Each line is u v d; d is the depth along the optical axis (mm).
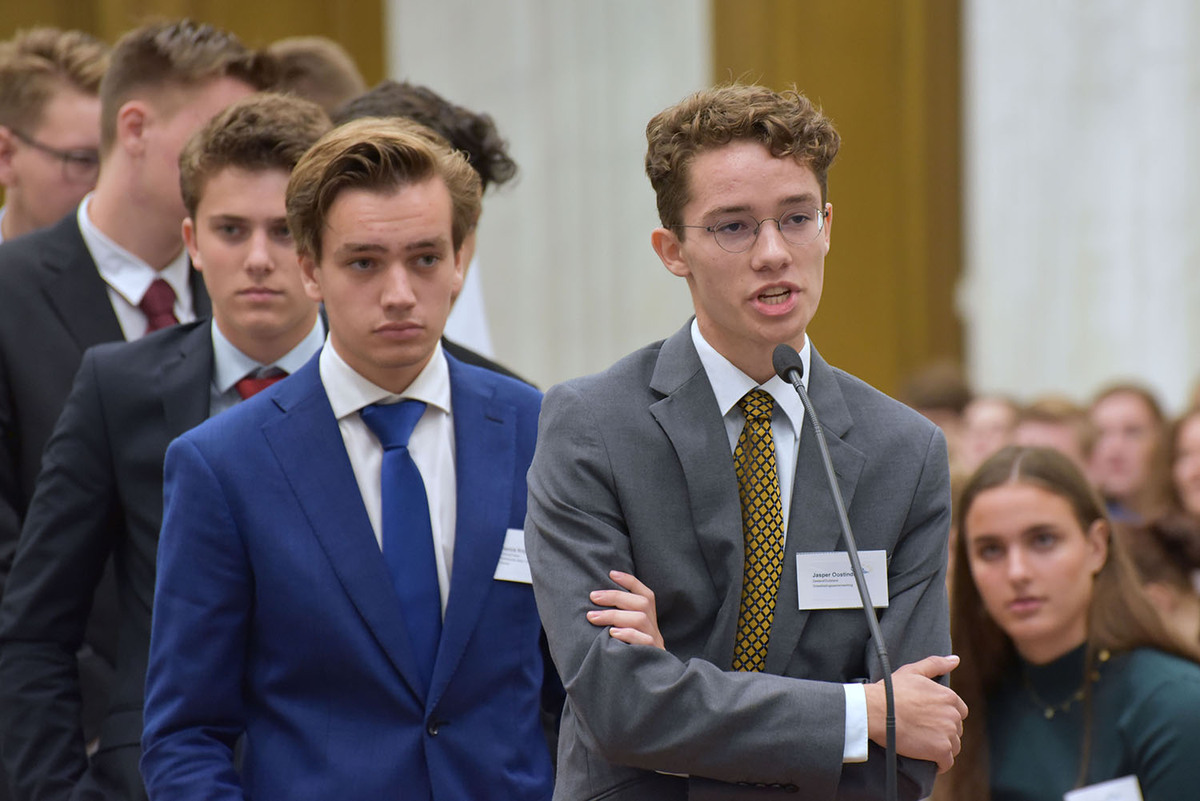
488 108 19438
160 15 18094
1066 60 20000
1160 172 19625
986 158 20375
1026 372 20219
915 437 5957
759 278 5617
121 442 7336
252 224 7371
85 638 8039
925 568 5836
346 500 6473
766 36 19797
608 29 19234
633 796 5680
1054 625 8859
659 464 5793
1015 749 9016
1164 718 8492
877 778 5430
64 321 8312
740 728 5379
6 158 10328
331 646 6332
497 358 19422
